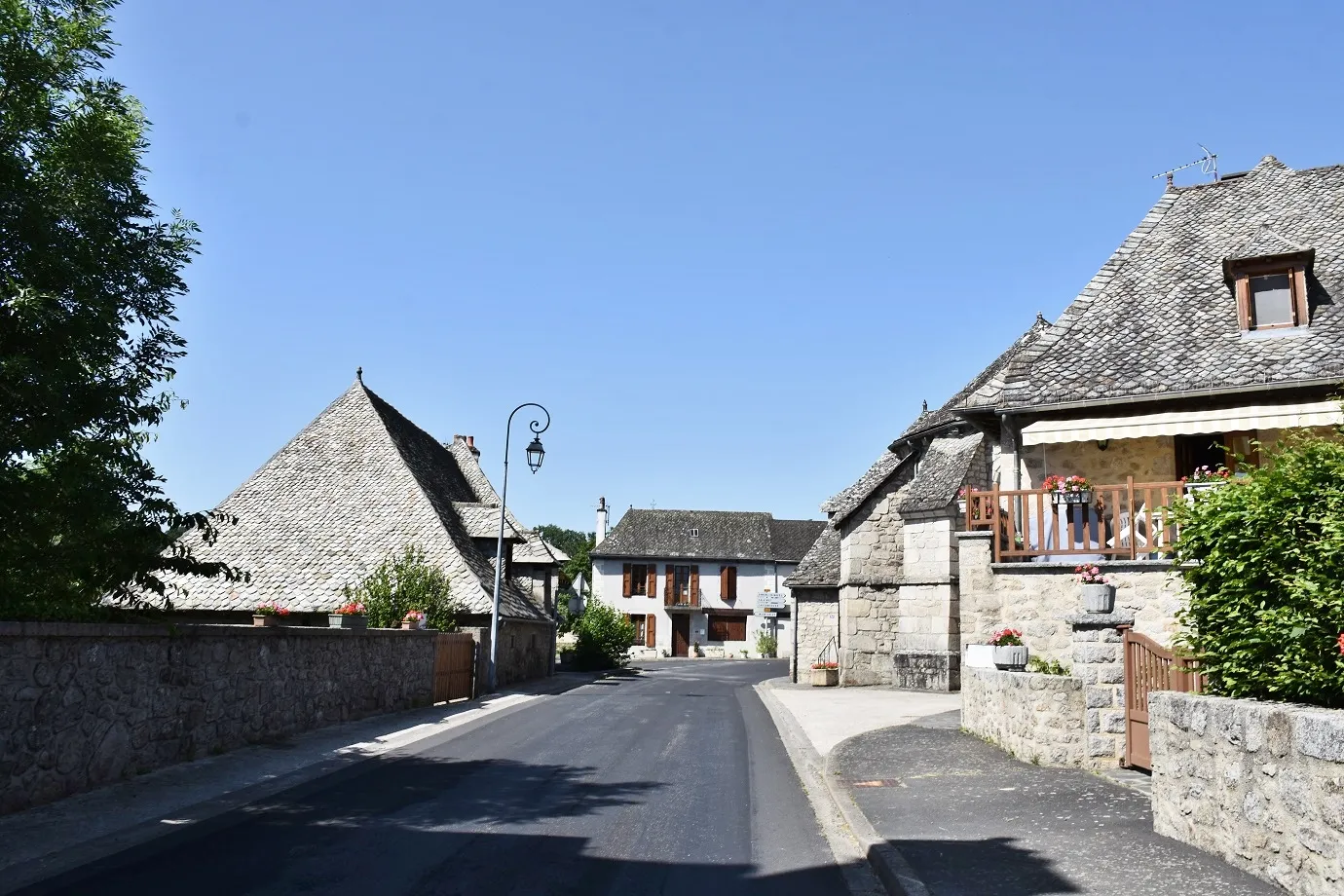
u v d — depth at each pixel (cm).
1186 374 1523
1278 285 1572
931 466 2667
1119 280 1816
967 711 1460
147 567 997
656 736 1524
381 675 1797
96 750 974
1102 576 1439
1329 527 625
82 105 952
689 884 676
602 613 4266
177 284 983
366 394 3356
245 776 1072
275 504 2945
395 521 2900
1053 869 677
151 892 620
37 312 818
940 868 684
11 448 862
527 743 1415
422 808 913
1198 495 786
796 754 1365
